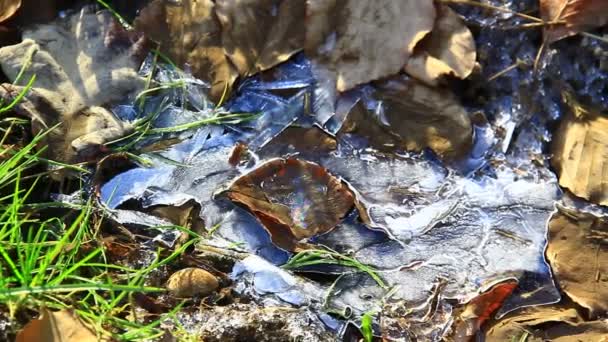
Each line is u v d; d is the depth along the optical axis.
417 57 0.82
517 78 0.83
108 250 0.81
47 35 0.83
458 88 0.83
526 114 0.83
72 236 0.81
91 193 0.82
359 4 0.82
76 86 0.82
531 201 0.82
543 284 0.81
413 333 0.80
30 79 0.82
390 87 0.82
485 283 0.81
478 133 0.83
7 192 0.81
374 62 0.82
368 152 0.83
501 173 0.83
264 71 0.83
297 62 0.83
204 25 0.83
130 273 0.81
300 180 0.82
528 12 0.83
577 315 0.80
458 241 0.82
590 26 0.82
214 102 0.83
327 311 0.80
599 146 0.82
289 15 0.82
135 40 0.83
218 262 0.81
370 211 0.82
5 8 0.83
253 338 0.79
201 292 0.80
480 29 0.83
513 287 0.81
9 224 0.81
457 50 0.82
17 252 0.80
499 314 0.80
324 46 0.83
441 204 0.83
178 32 0.83
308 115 0.83
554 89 0.83
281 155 0.83
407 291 0.81
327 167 0.83
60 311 0.77
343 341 0.80
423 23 0.82
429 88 0.82
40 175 0.81
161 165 0.83
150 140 0.83
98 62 0.83
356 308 0.81
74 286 0.77
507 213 0.82
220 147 0.83
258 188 0.82
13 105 0.81
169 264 0.81
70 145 0.82
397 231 0.82
